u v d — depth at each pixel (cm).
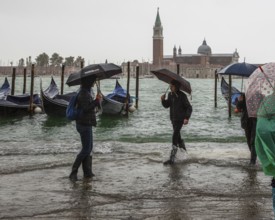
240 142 1430
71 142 1373
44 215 604
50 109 2577
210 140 1517
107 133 1822
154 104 4038
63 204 655
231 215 602
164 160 1005
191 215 603
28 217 595
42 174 858
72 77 786
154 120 2511
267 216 597
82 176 844
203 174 861
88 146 804
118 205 652
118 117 2678
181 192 724
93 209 632
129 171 889
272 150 421
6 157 1053
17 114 2695
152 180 810
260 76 537
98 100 785
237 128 2062
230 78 2712
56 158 1038
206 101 4747
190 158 1020
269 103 438
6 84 3331
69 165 949
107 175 851
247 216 598
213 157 1039
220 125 2220
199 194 711
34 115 2702
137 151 1152
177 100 933
